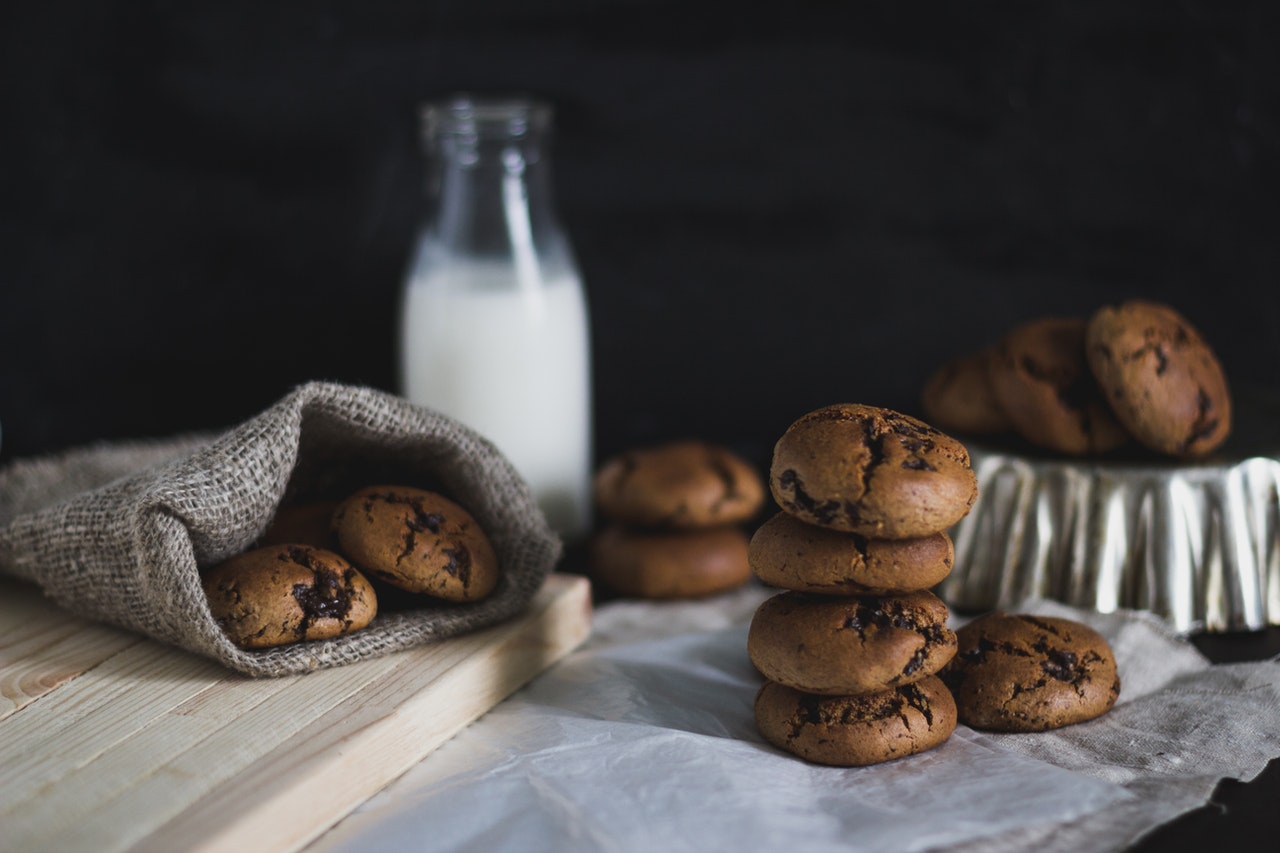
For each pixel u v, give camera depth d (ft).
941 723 1.81
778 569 1.80
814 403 2.82
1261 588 2.14
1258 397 2.39
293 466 1.98
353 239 2.77
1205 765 1.80
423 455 2.06
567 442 2.50
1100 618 2.09
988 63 2.64
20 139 2.71
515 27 2.69
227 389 2.82
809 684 1.79
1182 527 2.10
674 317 2.80
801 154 2.71
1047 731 1.88
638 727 1.86
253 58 2.68
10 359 2.79
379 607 2.02
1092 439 2.14
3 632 1.99
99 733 1.77
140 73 2.69
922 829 1.66
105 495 1.94
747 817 1.68
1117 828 1.68
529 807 1.72
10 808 1.65
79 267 2.76
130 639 1.98
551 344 2.45
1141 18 2.59
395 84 2.71
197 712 1.81
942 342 2.77
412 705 1.83
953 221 2.72
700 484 2.29
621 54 2.69
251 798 1.67
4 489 2.36
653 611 2.28
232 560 1.93
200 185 2.73
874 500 1.74
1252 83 2.58
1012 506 2.15
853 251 2.75
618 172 2.74
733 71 2.69
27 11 2.65
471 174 2.42
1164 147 2.63
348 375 2.82
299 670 1.88
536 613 2.06
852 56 2.67
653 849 1.64
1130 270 2.69
